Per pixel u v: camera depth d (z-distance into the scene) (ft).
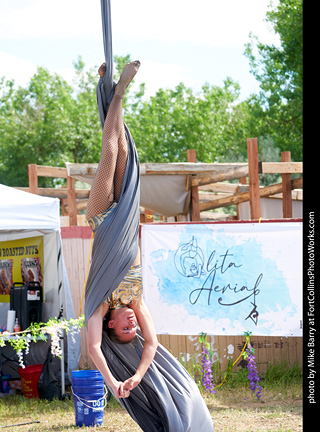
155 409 18.35
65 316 35.60
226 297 30.81
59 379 33.06
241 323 30.42
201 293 31.19
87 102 152.87
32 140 143.43
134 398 18.03
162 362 18.28
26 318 34.91
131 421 27.48
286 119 108.78
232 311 30.63
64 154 144.05
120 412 29.43
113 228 15.81
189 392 18.13
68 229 39.93
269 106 110.63
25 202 31.91
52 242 35.42
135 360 17.39
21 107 148.97
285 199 45.50
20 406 31.24
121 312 16.66
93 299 16.06
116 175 16.11
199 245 31.50
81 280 39.24
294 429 24.18
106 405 30.81
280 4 105.91
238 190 51.44
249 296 30.45
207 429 18.39
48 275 35.94
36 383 33.22
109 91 15.80
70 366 35.19
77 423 27.12
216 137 144.36
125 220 15.90
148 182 41.27
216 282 31.07
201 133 143.74
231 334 30.50
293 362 34.73
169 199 42.60
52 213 32.83
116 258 15.93
